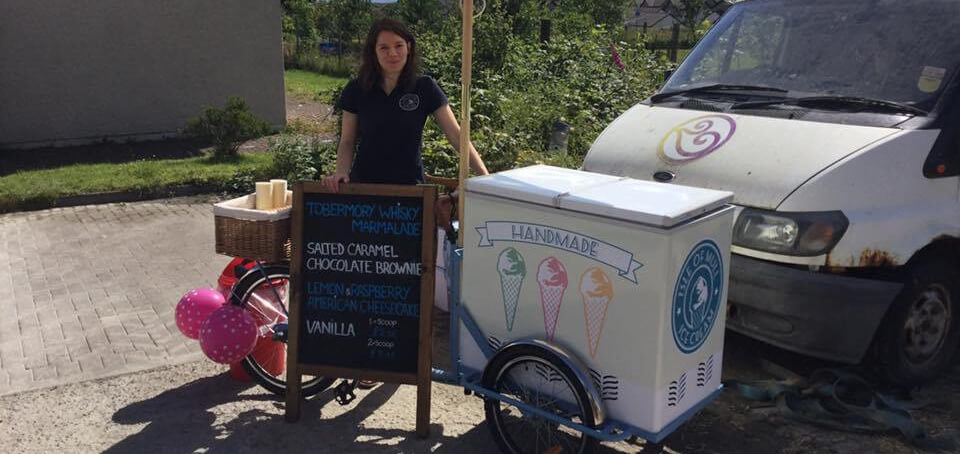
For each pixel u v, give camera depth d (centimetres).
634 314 315
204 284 611
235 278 456
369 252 384
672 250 304
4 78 1143
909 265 407
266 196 404
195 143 1237
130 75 1233
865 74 442
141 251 698
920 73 429
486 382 361
